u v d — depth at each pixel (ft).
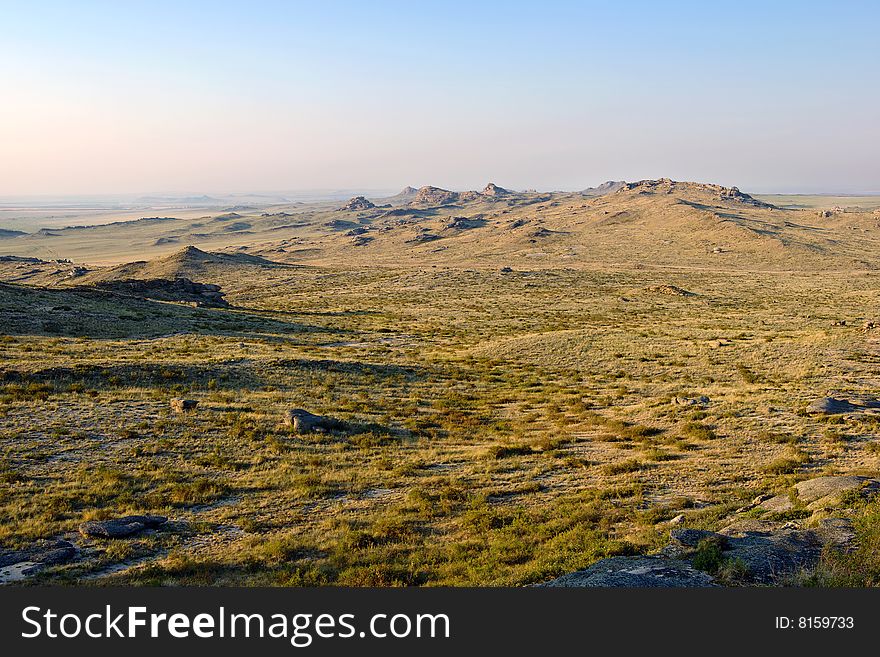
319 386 142.00
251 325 258.57
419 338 260.83
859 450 80.53
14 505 63.72
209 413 106.73
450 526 61.93
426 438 103.65
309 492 72.95
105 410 103.14
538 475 80.48
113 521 60.03
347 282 552.00
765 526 48.91
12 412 96.84
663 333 246.27
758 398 117.39
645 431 102.06
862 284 508.12
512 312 369.91
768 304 404.16
